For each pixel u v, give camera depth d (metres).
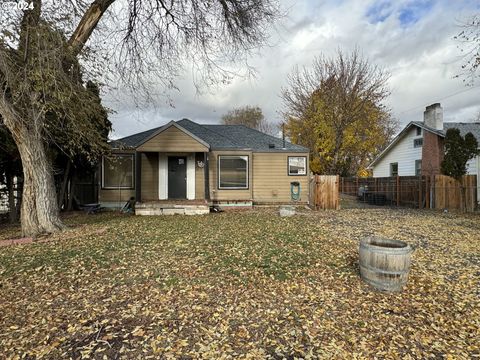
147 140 12.67
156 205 12.39
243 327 3.38
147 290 4.30
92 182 15.39
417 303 4.00
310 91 25.31
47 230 7.83
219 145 14.72
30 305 3.87
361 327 3.42
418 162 19.08
